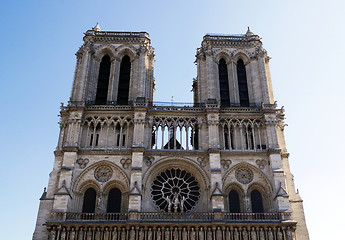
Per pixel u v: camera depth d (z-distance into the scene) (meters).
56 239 61.59
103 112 75.62
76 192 68.38
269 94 83.62
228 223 63.69
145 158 71.62
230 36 88.81
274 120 75.25
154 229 62.75
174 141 74.25
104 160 70.94
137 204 65.06
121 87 82.56
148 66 84.62
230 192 71.25
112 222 63.25
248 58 85.88
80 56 83.44
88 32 86.06
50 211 67.25
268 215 67.00
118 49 85.06
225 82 85.19
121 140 73.31
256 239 63.41
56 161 71.62
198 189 71.31
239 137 75.62
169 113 76.69
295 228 64.31
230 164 72.19
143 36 86.62
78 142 71.62
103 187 69.38
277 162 71.00
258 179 71.50
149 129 74.88
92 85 80.69
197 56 85.94
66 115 76.44
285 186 68.56
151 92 82.31
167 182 71.31
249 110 77.56
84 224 62.78
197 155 72.69
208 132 74.06
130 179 68.81
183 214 65.75
